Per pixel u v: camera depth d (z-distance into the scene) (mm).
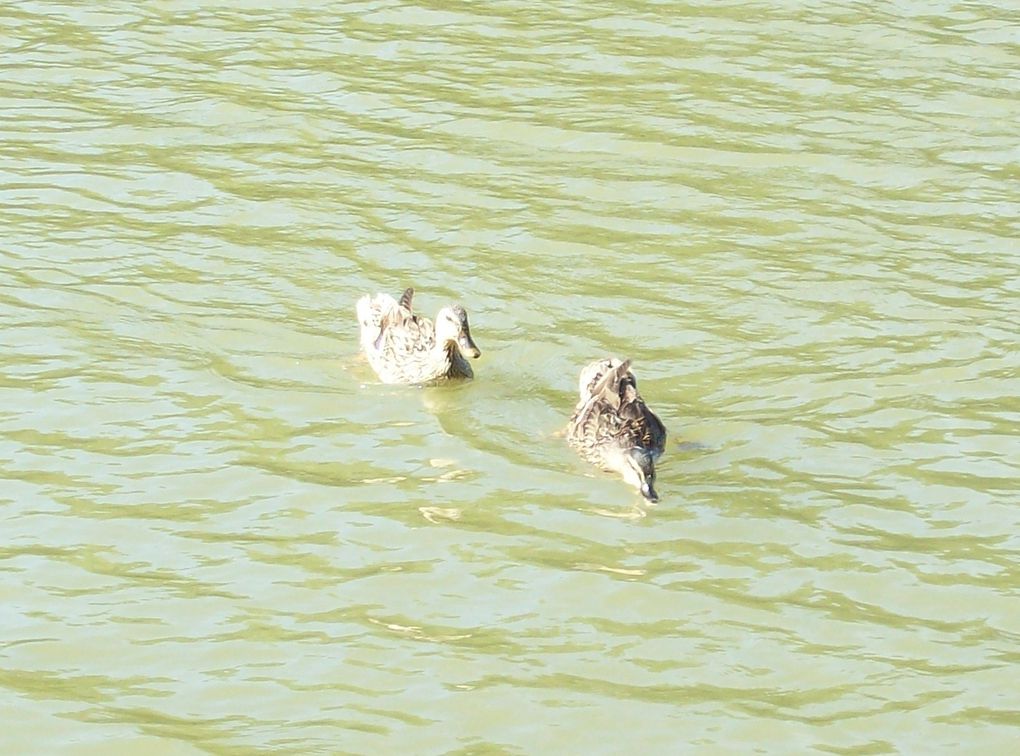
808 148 22641
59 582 13773
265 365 17344
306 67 25234
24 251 19547
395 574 13938
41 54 25500
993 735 12086
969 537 14484
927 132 23156
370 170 21922
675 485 15219
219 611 13438
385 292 18844
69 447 15680
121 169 21828
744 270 19453
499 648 13031
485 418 16438
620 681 12672
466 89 24453
